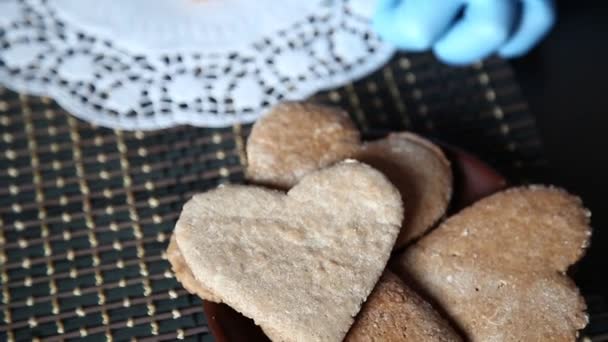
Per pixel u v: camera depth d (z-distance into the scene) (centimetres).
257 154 42
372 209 39
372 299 38
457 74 49
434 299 39
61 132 46
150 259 43
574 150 48
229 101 47
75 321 42
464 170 43
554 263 39
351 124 43
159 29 49
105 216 44
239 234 39
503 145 47
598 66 51
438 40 49
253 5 50
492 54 50
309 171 41
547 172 47
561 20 53
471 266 40
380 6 48
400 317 38
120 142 46
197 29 49
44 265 43
